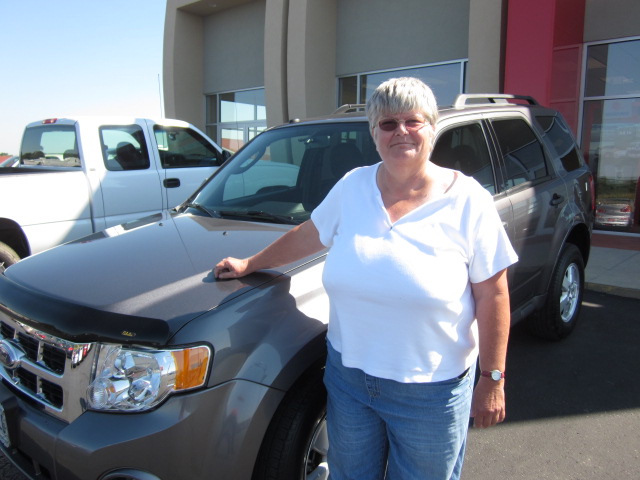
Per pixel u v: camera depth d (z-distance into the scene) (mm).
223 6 13227
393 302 1586
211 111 14656
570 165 4270
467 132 3154
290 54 10953
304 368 1994
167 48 13898
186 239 2561
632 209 8320
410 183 1681
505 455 2789
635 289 5414
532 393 3426
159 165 6348
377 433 1804
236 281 2062
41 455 1894
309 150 3238
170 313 1845
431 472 1730
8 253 4965
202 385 1765
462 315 1629
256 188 3244
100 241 2662
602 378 3619
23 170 6051
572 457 2758
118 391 1773
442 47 9516
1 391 2145
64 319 1914
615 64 7977
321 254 2332
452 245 1595
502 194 3234
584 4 8008
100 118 5953
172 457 1725
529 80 7312
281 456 1907
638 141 8039
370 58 10688
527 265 3434
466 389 1719
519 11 7293
